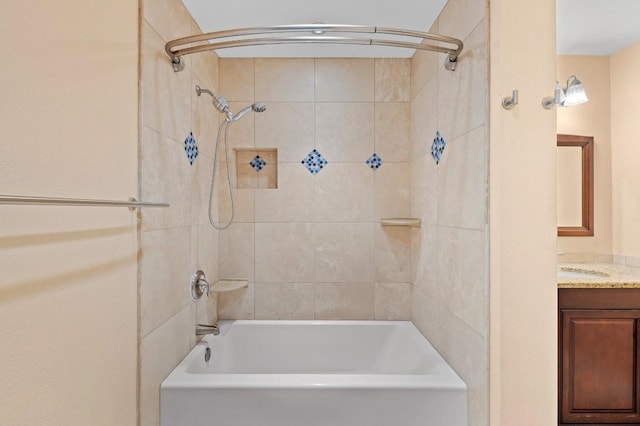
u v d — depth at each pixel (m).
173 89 1.68
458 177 1.63
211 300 2.31
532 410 1.34
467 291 1.53
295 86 2.48
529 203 1.34
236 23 2.02
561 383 1.39
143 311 1.39
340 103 2.48
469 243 1.51
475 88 1.45
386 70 2.48
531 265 1.34
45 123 0.90
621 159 1.45
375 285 2.48
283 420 1.54
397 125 2.48
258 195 2.48
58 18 0.94
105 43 1.16
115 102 1.22
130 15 1.31
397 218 2.48
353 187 2.48
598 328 1.39
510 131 1.34
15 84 0.80
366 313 2.48
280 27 1.44
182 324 1.81
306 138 2.48
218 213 2.45
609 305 1.39
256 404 1.54
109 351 1.18
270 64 2.48
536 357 1.34
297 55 2.44
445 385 1.54
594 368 1.39
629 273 1.40
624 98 1.44
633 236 1.42
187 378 1.59
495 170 1.34
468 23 1.52
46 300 0.89
